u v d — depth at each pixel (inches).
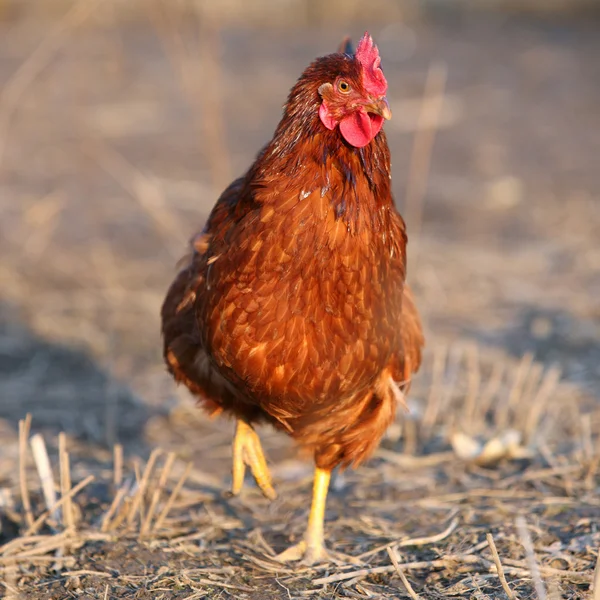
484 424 463.2
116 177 901.8
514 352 559.8
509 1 1841.8
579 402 483.8
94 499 378.9
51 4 1672.0
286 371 290.2
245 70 1346.0
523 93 1268.5
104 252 729.6
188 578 309.1
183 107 1152.2
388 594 301.3
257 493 399.5
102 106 1141.7
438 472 413.1
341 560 329.7
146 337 599.5
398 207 820.0
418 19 1756.9
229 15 1717.5
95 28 1569.9
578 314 619.8
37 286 669.9
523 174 938.1
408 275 660.7
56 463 424.5
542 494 378.3
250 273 281.3
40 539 333.1
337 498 390.3
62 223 794.8
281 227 277.7
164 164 938.7
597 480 388.8
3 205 823.1
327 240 276.8
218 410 350.6
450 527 346.6
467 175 928.3
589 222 798.5
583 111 1187.9
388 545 334.0
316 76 279.9
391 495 390.9
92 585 304.0
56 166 936.3
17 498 378.6
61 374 550.6
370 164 282.8
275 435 472.7
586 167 964.6
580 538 326.3
